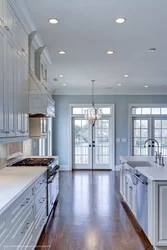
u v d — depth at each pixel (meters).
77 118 9.09
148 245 3.12
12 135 2.74
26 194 2.43
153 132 9.02
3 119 2.42
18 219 2.14
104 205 4.80
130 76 6.82
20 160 4.34
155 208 2.90
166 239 2.89
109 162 9.03
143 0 2.87
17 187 2.36
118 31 3.74
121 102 8.98
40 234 3.25
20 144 4.44
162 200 2.90
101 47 4.45
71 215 4.23
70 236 3.38
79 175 7.91
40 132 4.20
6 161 3.73
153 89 8.83
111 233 3.50
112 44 4.30
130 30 3.71
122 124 8.98
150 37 3.98
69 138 8.93
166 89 8.82
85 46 4.40
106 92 8.94
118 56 4.98
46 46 4.38
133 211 3.98
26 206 2.43
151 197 2.98
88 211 4.45
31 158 4.67
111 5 2.98
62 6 3.00
